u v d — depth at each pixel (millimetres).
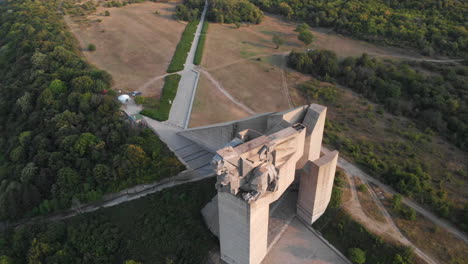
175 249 60469
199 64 115188
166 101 94062
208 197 67000
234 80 107062
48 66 104500
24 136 82188
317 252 60219
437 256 55188
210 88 102125
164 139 80062
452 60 113312
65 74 98438
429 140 82875
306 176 59344
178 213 65250
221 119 88125
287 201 67938
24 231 66938
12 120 94125
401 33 123938
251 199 48000
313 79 109875
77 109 86938
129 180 69562
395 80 102562
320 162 57406
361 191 67188
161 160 71438
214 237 61844
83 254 63594
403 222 60688
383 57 117562
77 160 73688
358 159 75188
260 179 48719
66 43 117812
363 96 101438
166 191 68625
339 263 58656
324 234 62219
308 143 64438
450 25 124062
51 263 61562
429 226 60125
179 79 105812
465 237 58156
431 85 96938
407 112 92625
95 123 82000
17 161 80312
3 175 79438
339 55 120500
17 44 124938
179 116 88812
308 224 64062
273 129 62781
